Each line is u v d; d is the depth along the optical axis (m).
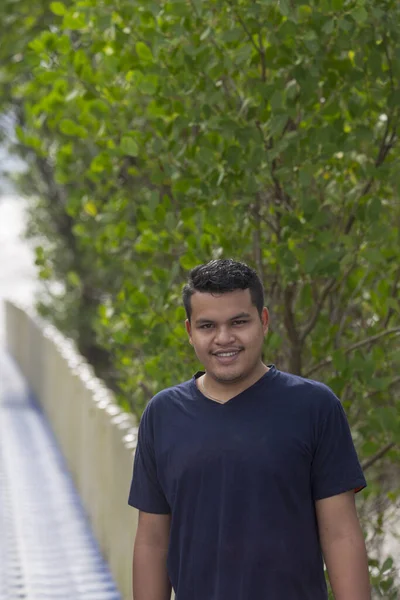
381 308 9.57
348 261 8.75
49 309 26.88
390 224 9.75
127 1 9.56
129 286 9.98
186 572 4.76
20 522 13.23
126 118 10.61
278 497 4.62
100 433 11.94
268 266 9.88
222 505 4.65
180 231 9.54
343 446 4.71
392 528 11.10
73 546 12.17
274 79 8.70
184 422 4.76
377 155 9.27
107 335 12.03
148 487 4.96
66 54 10.34
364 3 8.19
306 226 8.60
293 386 4.74
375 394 10.39
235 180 8.75
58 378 18.59
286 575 4.62
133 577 5.05
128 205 11.84
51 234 26.92
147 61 9.42
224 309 4.64
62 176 12.67
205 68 8.74
